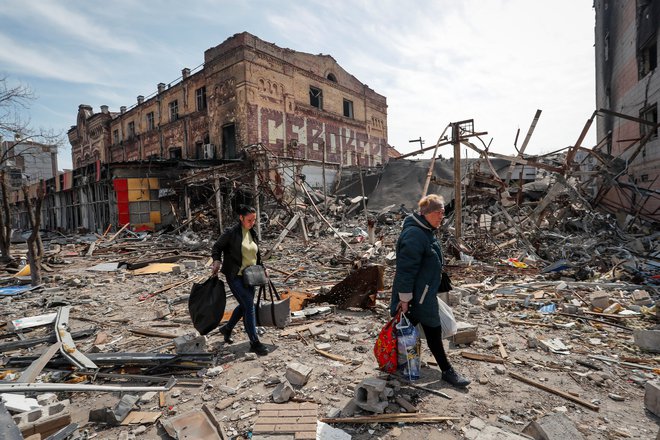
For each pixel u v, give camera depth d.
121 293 7.11
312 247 12.75
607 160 13.20
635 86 13.07
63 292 7.26
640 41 12.50
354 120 32.56
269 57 24.06
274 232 16.36
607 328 4.46
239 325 4.84
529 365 3.47
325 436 2.44
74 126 42.19
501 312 5.19
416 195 21.95
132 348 4.27
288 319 4.78
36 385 2.55
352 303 5.43
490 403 2.84
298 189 20.69
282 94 25.09
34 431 2.47
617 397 2.86
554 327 4.52
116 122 36.19
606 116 16.38
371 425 2.61
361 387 2.84
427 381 3.20
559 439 2.24
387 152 37.72
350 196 25.30
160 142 30.05
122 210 19.98
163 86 30.81
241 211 3.84
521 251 9.74
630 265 7.11
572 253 8.80
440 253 3.07
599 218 11.36
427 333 3.14
